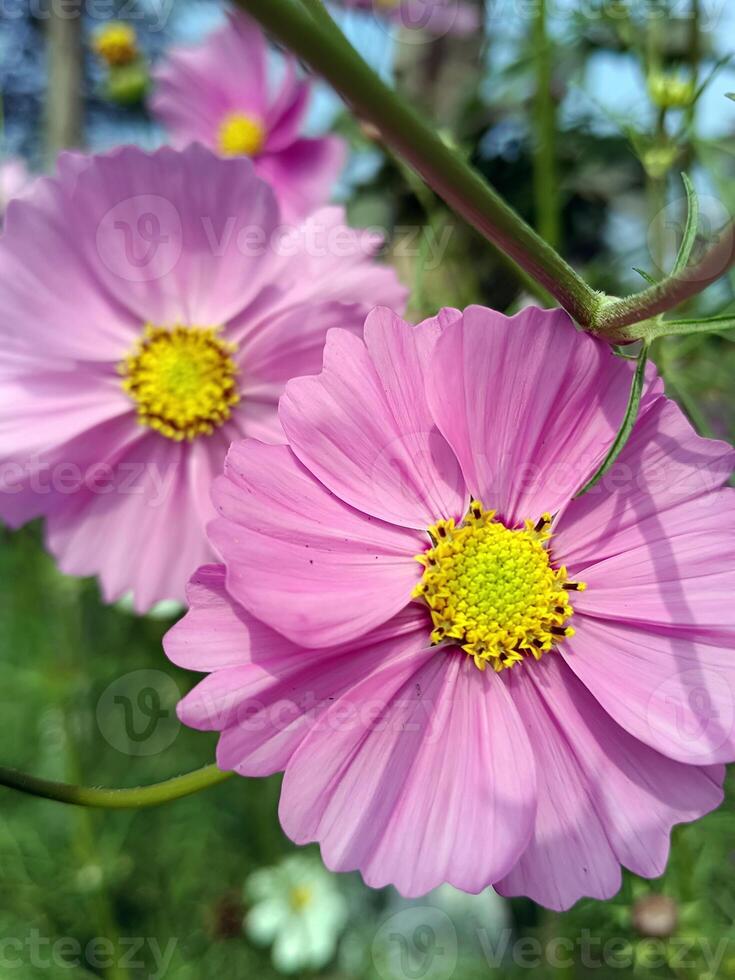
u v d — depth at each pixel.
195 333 0.13
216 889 0.26
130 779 0.25
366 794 0.08
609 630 0.10
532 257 0.08
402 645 0.10
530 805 0.09
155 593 0.14
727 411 0.16
